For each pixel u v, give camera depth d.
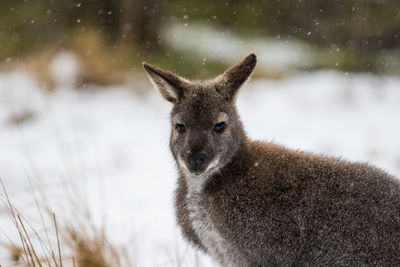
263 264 8.50
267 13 34.75
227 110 8.80
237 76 9.01
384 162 14.73
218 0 35.16
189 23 32.94
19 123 19.33
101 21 28.11
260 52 30.67
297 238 8.25
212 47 29.41
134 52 27.25
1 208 11.37
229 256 8.78
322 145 16.31
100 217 11.59
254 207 8.47
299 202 8.29
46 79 23.41
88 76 23.91
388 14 30.05
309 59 30.61
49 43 27.78
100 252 9.36
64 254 9.31
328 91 24.17
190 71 26.66
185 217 9.14
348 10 32.03
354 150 15.88
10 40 29.06
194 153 8.34
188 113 8.70
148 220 11.61
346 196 8.16
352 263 7.95
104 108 21.25
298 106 21.77
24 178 13.73
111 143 17.19
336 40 32.19
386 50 29.62
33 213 10.97
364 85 25.41
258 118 19.81
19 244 9.77
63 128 18.78
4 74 24.94
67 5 29.25
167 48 28.19
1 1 31.14
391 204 8.00
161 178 14.28
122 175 14.45
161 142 17.30
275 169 8.62
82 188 12.97
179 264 8.95
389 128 18.50
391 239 7.80
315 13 33.28
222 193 8.68
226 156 8.67
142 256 10.04
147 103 21.80
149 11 27.86
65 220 9.91
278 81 26.45
